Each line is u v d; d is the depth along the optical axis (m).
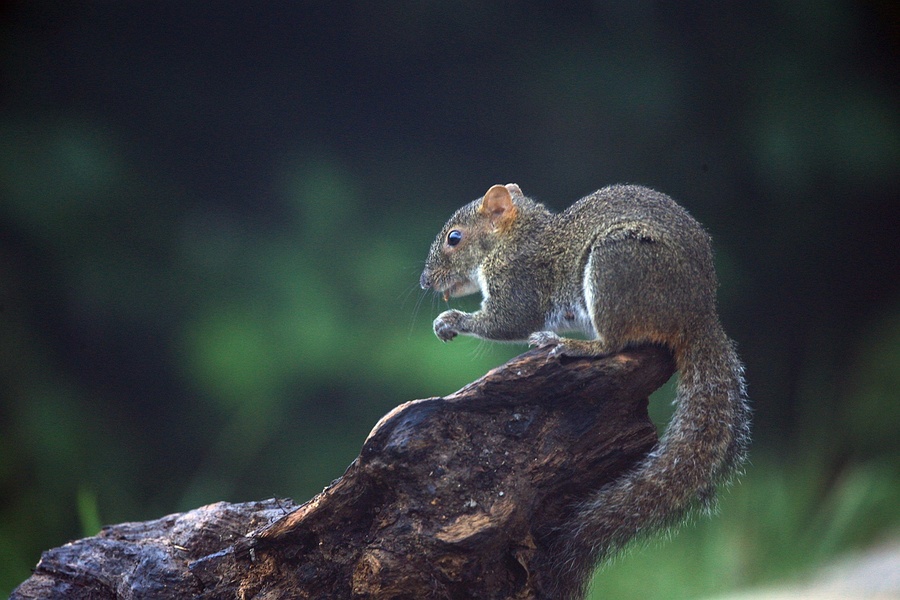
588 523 6.14
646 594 11.49
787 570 12.02
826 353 16.62
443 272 8.17
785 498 13.44
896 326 16.59
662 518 6.32
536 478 5.95
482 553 5.69
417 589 5.68
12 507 12.84
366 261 14.52
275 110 14.93
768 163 15.19
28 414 13.25
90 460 13.51
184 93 14.46
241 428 13.90
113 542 6.55
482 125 15.70
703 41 15.38
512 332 7.63
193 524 6.54
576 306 7.14
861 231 16.69
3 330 13.41
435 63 15.45
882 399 15.52
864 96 15.28
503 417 6.05
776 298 16.98
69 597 6.37
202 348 13.64
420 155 15.54
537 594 5.90
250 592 5.98
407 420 5.83
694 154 15.81
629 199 6.99
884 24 15.30
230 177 14.63
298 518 5.93
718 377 6.55
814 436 15.48
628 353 6.48
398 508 5.77
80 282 13.57
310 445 14.14
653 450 6.41
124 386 14.13
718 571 11.85
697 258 6.60
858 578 10.99
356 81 15.27
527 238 7.64
